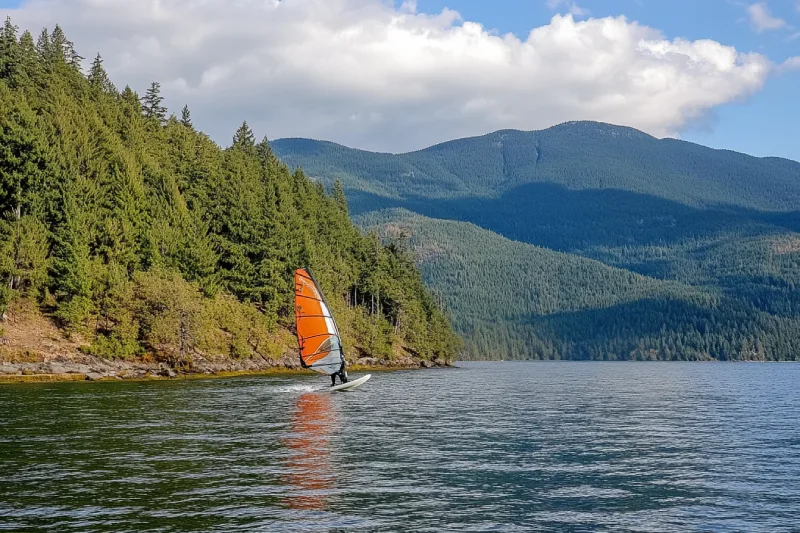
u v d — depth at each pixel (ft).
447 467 86.07
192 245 340.59
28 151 287.69
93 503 66.80
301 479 77.92
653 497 72.38
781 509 67.97
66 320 276.41
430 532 59.36
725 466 88.99
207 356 318.45
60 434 107.55
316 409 151.74
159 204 343.67
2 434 107.14
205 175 404.98
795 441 110.93
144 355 288.30
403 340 565.53
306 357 204.03
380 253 554.05
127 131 414.21
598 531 60.49
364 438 108.47
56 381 237.04
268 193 440.86
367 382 284.00
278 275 386.32
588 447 103.19
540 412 156.35
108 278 284.41
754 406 180.14
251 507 65.92
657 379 373.40
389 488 74.54
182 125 525.34
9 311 266.57
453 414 147.84
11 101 323.78
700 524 62.90
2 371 237.04
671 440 111.24
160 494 70.44
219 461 87.45
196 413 138.72
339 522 61.67
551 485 77.25
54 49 483.51
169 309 292.20
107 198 320.50
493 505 68.49
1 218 283.38
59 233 281.13
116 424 119.65
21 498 68.39
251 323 360.69
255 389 207.00
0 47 413.59
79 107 380.78
